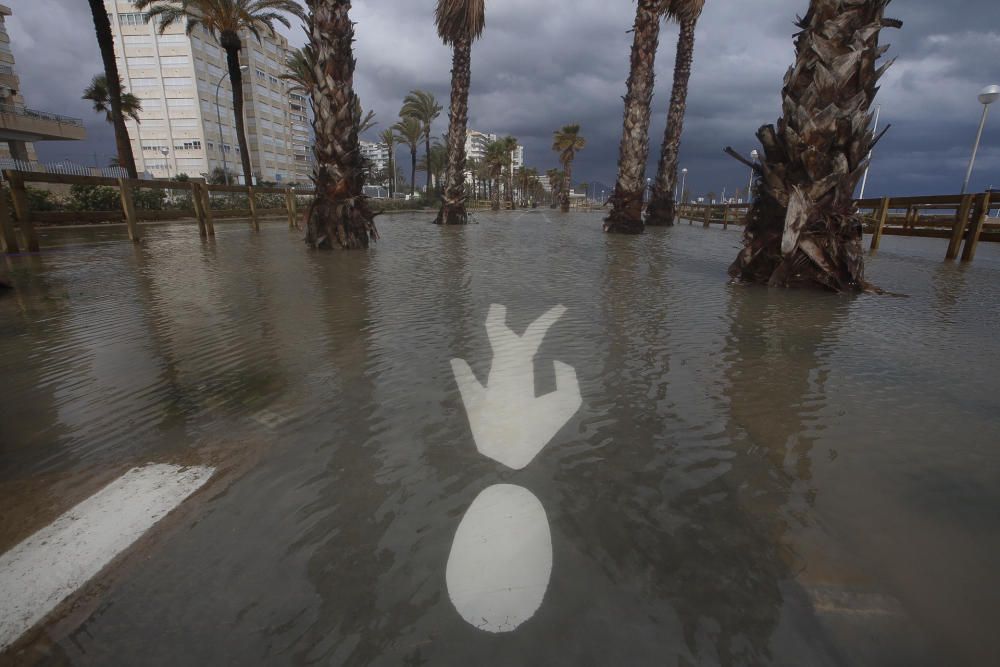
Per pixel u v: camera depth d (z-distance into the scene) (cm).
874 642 85
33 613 94
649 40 1404
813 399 198
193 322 321
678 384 213
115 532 117
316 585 100
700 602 94
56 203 1333
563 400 195
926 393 206
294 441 161
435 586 99
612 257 742
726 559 106
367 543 111
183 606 95
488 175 7081
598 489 132
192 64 5809
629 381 216
